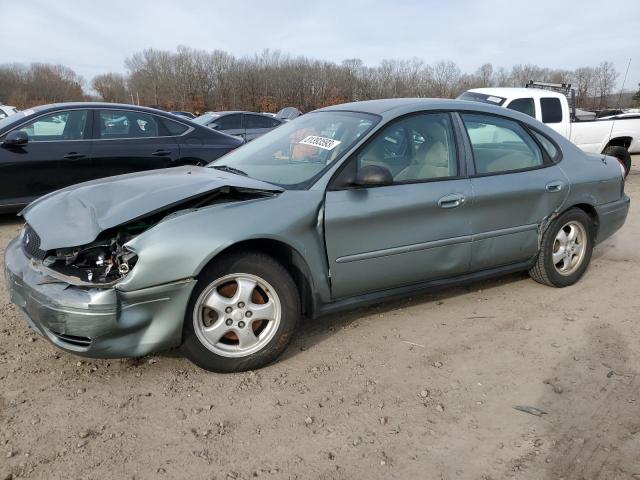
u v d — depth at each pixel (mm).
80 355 2820
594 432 2682
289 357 3365
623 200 4949
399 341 3613
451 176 3826
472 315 4051
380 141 3592
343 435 2633
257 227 3008
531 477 2371
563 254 4523
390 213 3473
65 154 6445
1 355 3295
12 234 6211
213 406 2836
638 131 11164
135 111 7043
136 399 2877
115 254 2834
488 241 3994
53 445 2508
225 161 4145
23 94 67062
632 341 3674
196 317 2967
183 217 2916
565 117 9852
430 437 2631
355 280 3449
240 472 2373
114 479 2311
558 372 3258
